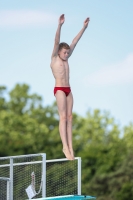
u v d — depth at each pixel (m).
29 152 117.75
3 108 140.50
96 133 131.00
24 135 124.19
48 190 42.47
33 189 39.53
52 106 140.38
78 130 132.75
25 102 142.38
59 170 43.09
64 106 33.03
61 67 33.16
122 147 114.00
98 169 105.69
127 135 120.75
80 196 36.09
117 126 130.50
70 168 43.56
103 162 106.31
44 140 120.75
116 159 105.44
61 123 33.00
